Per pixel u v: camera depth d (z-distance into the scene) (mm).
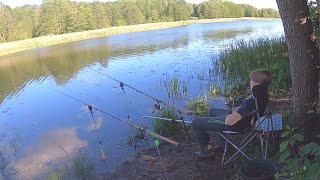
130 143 7715
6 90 15312
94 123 9359
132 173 6305
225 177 5477
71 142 8305
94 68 18734
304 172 3467
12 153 8031
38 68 21469
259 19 65812
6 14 47625
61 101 12133
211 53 20547
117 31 51469
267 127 5520
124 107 10500
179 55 20750
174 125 7586
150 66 17547
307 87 6082
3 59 28266
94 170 6691
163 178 5891
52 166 7168
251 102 5230
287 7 6012
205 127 5719
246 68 12703
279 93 9039
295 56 6113
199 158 5980
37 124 9977
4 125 10188
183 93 11438
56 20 52500
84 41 38969
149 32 46688
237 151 5742
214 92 10750
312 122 5301
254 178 4391
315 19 6078
